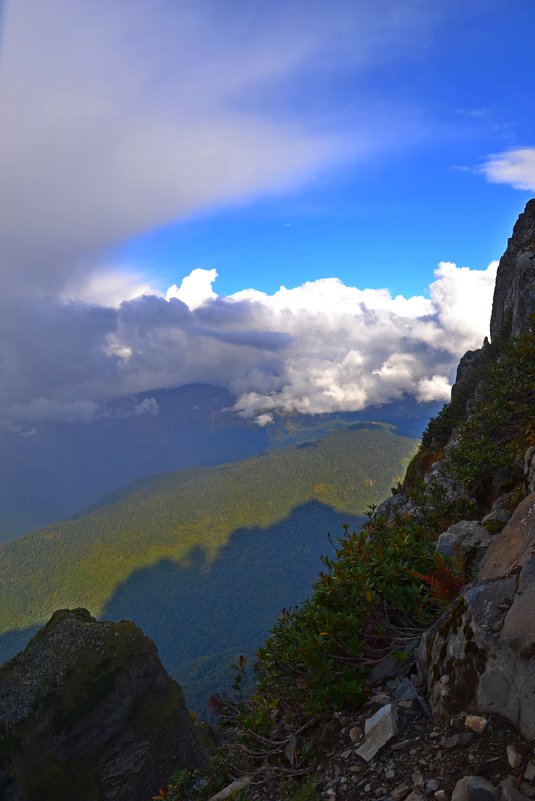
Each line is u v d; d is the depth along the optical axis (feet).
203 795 18.76
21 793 201.05
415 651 18.33
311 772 15.93
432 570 21.76
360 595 20.72
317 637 19.38
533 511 18.57
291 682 20.98
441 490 36.58
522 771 11.40
